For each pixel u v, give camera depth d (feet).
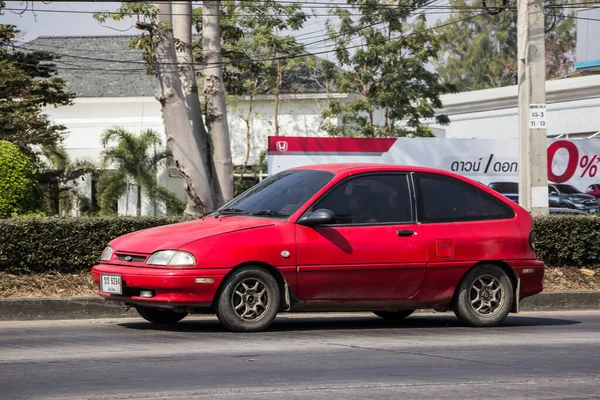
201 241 35.50
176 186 139.95
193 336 35.73
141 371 27.86
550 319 45.88
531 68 62.39
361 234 37.78
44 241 51.11
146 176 119.34
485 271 40.09
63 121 150.82
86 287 50.34
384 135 131.95
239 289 36.04
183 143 72.33
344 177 38.58
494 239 40.16
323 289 37.09
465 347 33.83
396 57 128.88
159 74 72.43
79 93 149.18
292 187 39.04
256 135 148.66
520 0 63.00
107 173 119.44
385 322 42.86
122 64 156.04
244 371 27.96
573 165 88.63
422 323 42.47
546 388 25.95
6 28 110.42
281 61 141.90
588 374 28.35
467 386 26.00
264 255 36.04
